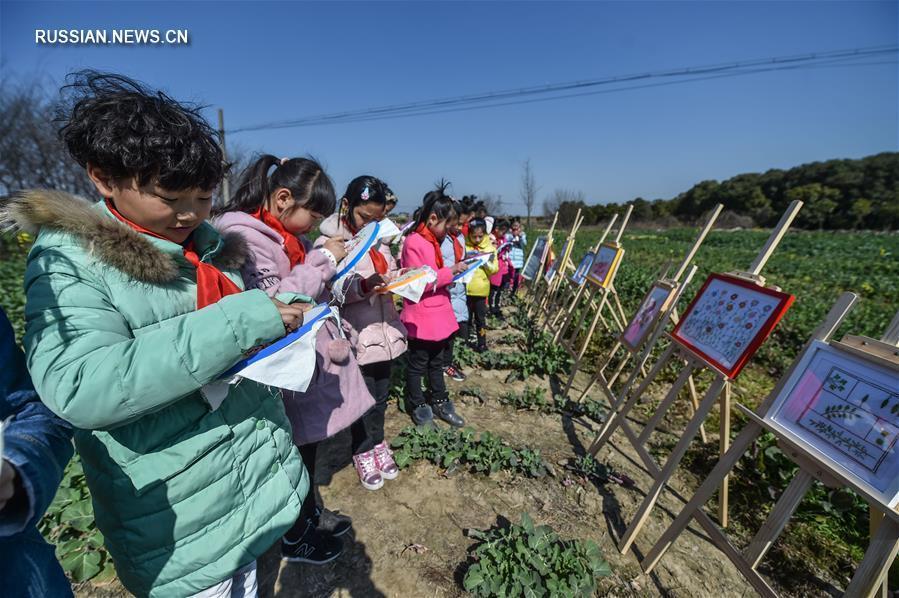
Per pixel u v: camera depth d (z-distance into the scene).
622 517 2.85
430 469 3.15
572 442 3.71
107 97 1.02
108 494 1.21
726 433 2.78
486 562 2.23
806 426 1.92
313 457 2.29
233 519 1.33
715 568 2.50
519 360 5.19
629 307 8.79
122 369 0.95
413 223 3.69
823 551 2.62
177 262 1.24
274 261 1.86
